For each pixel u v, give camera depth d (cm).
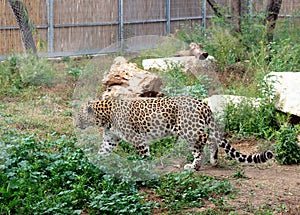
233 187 886
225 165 1015
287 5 2417
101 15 2319
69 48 2239
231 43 1814
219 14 2014
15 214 775
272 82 1267
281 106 1227
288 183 924
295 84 1257
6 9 2048
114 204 788
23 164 888
